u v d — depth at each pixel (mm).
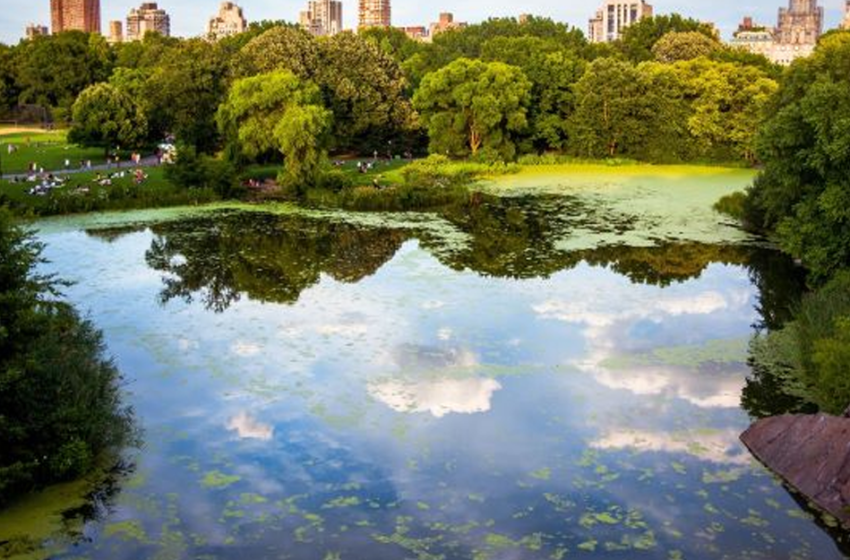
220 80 78812
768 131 35500
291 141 61156
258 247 43375
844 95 32281
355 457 19828
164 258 40750
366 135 87875
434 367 25531
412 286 35219
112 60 134875
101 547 16109
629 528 16844
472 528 16875
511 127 84188
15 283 18688
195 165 59906
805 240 33625
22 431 17312
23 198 52906
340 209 56344
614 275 37406
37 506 17516
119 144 78438
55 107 114938
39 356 19219
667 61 115250
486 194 63844
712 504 17734
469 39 140875
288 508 17625
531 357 26422
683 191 65188
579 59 99750
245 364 25719
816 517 17203
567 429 21312
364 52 89438
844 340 21984
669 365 25734
